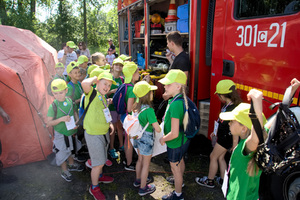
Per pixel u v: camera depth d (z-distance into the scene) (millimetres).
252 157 1804
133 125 2719
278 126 1711
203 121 3740
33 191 3172
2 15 19141
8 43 4223
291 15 2250
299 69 2223
